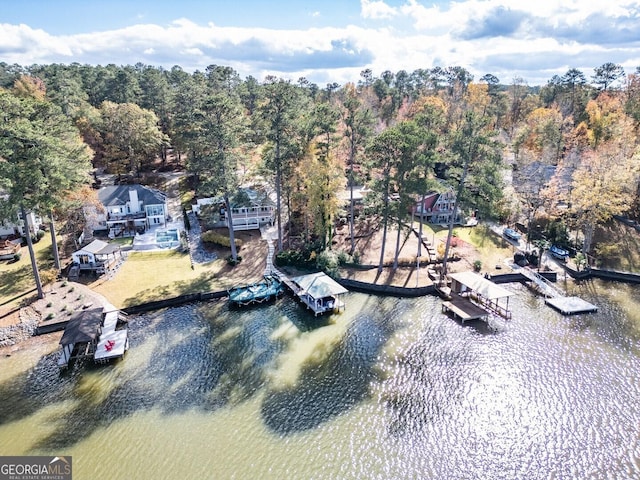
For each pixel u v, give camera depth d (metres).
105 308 44.03
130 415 30.84
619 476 26.14
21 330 40.12
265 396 32.94
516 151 80.38
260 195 66.94
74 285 47.94
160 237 61.41
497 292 45.16
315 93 125.38
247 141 63.41
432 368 36.50
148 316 44.31
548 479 26.05
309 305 45.75
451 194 69.50
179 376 35.12
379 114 107.50
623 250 59.16
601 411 31.36
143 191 66.31
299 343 40.06
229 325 42.97
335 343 40.16
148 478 25.73
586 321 44.00
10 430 29.38
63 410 31.28
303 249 57.97
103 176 85.25
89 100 106.31
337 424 30.17
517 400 32.62
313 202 53.72
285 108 52.41
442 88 126.12
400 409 31.72
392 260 56.50
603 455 27.64
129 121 77.62
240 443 28.41
